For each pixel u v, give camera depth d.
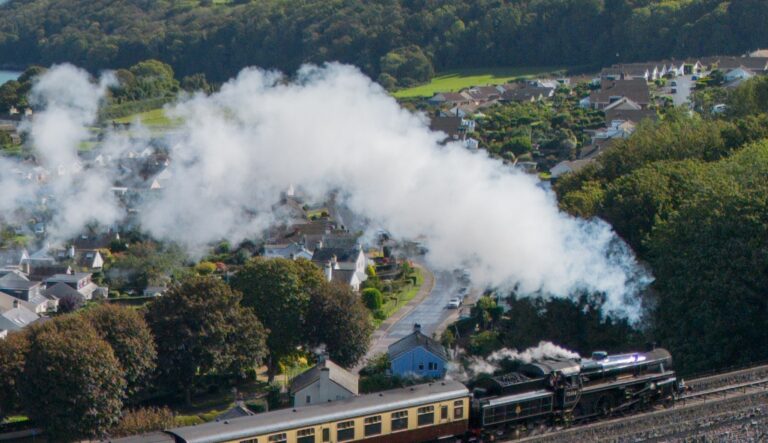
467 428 132.25
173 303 198.62
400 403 128.25
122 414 182.75
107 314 188.88
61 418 174.00
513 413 131.38
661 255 187.12
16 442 182.38
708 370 168.00
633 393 141.25
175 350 195.12
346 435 125.31
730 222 180.00
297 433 122.06
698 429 137.00
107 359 178.12
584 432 129.88
